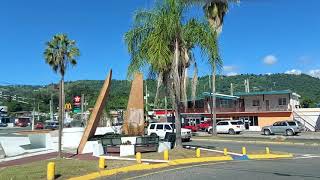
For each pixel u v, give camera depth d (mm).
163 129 39656
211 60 23656
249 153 25703
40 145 31250
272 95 74250
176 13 23234
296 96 79500
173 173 16672
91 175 15508
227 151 26484
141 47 23828
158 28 23156
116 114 76125
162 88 24406
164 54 23000
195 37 23547
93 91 112062
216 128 56250
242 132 62156
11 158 23828
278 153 26453
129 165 18484
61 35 57156
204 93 77312
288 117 72562
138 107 32375
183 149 24438
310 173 16266
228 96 76812
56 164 17969
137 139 24734
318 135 51781
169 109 83875
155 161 20578
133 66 23953
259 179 14547
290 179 14484
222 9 46594
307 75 160125
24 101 135125
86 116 69250
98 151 24047
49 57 56562
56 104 134375
